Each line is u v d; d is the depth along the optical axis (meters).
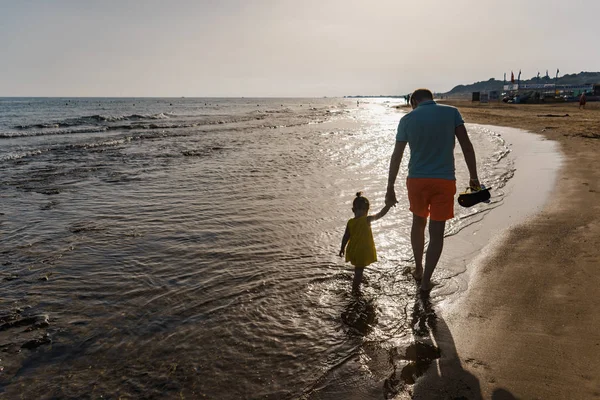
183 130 24.06
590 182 7.94
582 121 23.83
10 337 3.22
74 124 29.36
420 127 3.75
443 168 3.77
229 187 8.65
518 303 3.47
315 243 5.23
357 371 2.73
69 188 8.70
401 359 2.83
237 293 3.90
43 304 3.75
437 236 3.78
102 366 2.86
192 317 3.49
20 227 6.04
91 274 4.38
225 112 57.09
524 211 6.30
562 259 4.31
